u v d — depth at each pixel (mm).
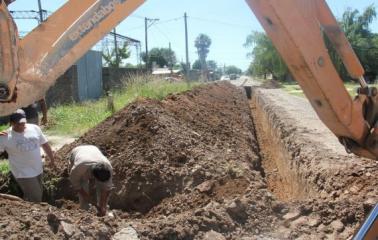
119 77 32250
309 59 3734
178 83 23812
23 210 4918
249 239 4840
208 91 23312
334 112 3959
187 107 13961
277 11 3557
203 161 8047
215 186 7094
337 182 7207
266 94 31344
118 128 9867
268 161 13336
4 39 3025
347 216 5195
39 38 3293
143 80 21344
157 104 11688
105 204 6590
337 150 9852
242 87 44219
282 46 3752
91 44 3406
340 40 4051
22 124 6578
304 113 17656
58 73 3336
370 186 6652
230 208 5285
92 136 10000
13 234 4273
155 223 5012
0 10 2998
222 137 11219
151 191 7805
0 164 8477
